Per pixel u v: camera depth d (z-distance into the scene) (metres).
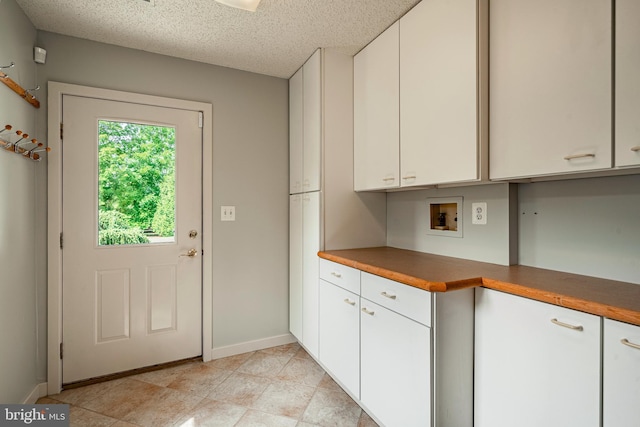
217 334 2.44
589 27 1.06
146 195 2.23
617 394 0.89
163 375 2.17
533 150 1.23
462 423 1.31
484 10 1.39
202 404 1.85
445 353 1.27
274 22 1.86
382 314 1.55
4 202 1.54
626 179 1.23
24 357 1.76
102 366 2.10
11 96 1.59
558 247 1.45
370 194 2.36
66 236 2.00
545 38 1.19
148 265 2.23
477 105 1.38
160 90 2.25
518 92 1.28
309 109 2.33
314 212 2.26
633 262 1.20
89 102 2.06
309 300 2.34
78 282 2.04
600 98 1.03
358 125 2.23
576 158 1.10
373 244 2.38
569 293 1.04
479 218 1.74
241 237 2.53
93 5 1.69
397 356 1.45
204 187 2.38
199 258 2.39
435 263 1.68
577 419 0.98
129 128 2.18
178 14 1.78
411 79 1.73
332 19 1.84
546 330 1.07
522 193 1.60
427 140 1.62
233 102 2.49
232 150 2.49
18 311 1.69
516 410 1.16
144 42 2.08
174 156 2.31
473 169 1.38
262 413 1.77
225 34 1.99
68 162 2.01
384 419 1.53
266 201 2.62
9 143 1.55
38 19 1.81
